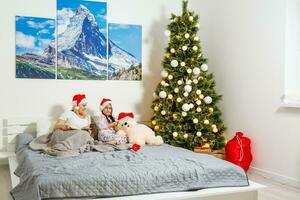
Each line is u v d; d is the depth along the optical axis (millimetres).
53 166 2705
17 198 2537
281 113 3844
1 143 4305
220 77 4926
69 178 2359
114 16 4816
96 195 2367
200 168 2693
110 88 4809
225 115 4836
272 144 3973
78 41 4621
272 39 3965
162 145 3957
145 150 3500
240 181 2758
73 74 4602
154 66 5074
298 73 3865
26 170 2854
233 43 4633
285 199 3172
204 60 4594
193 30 4582
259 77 4172
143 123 5000
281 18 3832
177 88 4434
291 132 3709
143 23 4988
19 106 4375
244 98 4441
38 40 4430
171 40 4594
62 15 4535
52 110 4516
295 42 3830
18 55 4344
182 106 4359
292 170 3693
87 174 2443
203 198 2551
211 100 4441
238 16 4520
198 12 5238
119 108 4867
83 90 4660
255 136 4246
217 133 4590
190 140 4422
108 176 2439
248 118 4371
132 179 2471
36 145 3738
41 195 2252
